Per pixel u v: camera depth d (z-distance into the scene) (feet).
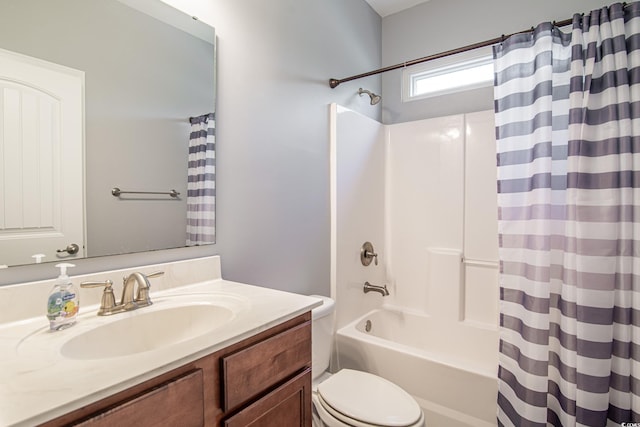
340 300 6.58
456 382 5.17
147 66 3.65
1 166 2.72
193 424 2.21
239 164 4.66
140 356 2.15
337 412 4.09
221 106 4.40
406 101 8.49
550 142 4.91
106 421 1.78
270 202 5.14
